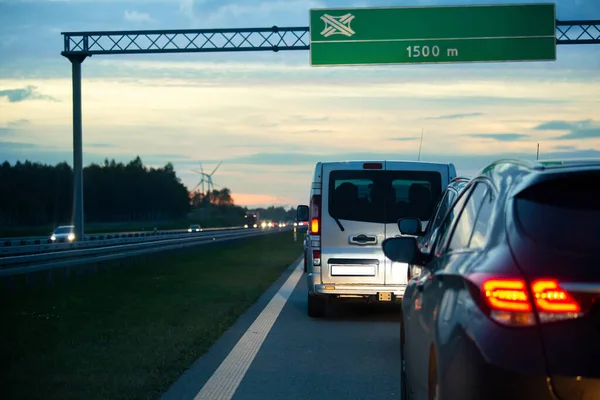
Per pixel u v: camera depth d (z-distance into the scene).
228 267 25.16
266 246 47.53
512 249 3.26
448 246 4.59
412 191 12.02
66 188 143.25
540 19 25.33
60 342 9.63
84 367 8.03
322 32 25.70
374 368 8.23
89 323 11.34
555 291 3.05
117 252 22.00
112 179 173.38
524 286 3.11
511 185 3.58
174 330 10.67
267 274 21.86
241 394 6.98
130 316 12.18
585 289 3.03
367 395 6.98
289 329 11.16
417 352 4.70
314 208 12.09
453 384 3.31
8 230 98.44
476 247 3.68
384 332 10.87
